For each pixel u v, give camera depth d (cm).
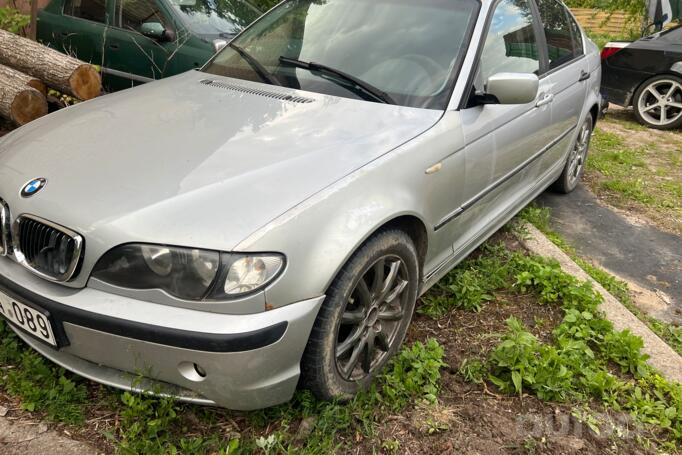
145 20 573
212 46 546
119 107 283
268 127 256
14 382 237
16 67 470
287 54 323
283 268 200
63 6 630
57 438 219
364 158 240
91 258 202
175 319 194
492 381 269
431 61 303
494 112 316
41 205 213
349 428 237
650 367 290
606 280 385
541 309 335
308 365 221
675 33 766
